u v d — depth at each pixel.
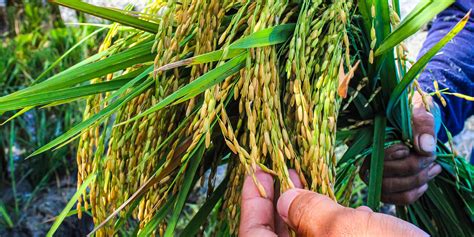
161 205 0.32
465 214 0.45
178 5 0.30
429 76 0.46
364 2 0.30
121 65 0.30
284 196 0.27
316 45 0.30
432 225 0.46
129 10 0.35
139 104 0.31
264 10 0.28
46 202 0.85
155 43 0.28
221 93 0.28
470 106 0.49
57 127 0.91
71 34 1.05
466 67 0.47
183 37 0.29
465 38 0.48
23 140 0.91
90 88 0.30
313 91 0.29
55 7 1.16
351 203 0.81
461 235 0.44
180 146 0.30
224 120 0.28
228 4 0.30
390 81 0.35
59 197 0.86
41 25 1.15
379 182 0.36
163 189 0.31
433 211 0.45
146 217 0.31
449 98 0.46
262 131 0.28
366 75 0.35
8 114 0.92
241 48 0.27
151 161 0.31
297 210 0.27
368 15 0.31
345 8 0.29
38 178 0.90
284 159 0.29
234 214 0.30
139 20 0.32
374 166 0.36
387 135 0.40
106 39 0.35
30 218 0.84
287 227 0.30
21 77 1.02
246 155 0.27
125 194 0.31
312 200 0.27
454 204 0.45
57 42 1.07
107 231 0.32
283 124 0.28
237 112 0.33
